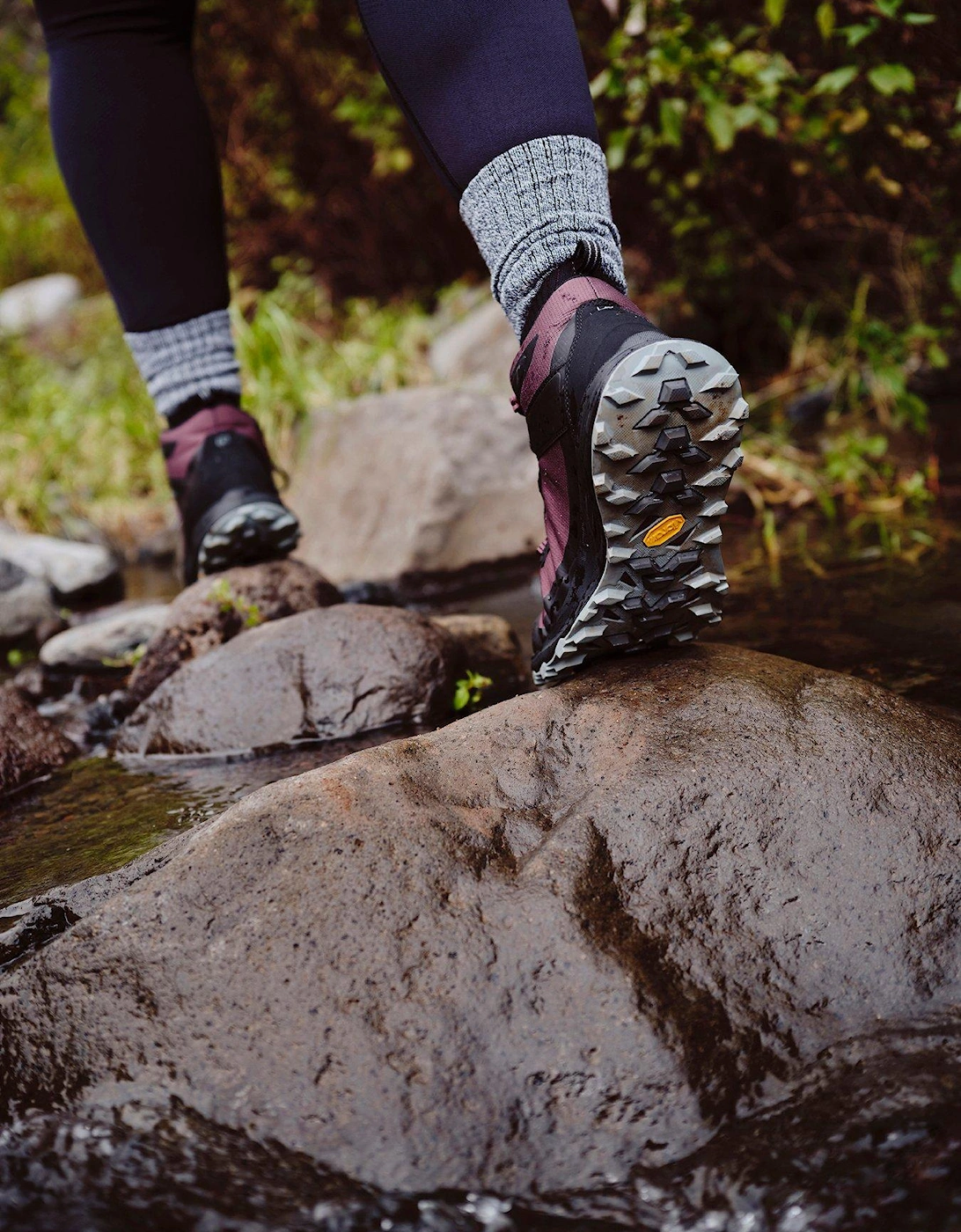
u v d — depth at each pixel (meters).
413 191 4.73
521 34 1.29
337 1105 0.90
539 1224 0.80
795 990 0.98
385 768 1.19
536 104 1.28
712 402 1.15
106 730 1.95
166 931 1.04
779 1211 0.78
